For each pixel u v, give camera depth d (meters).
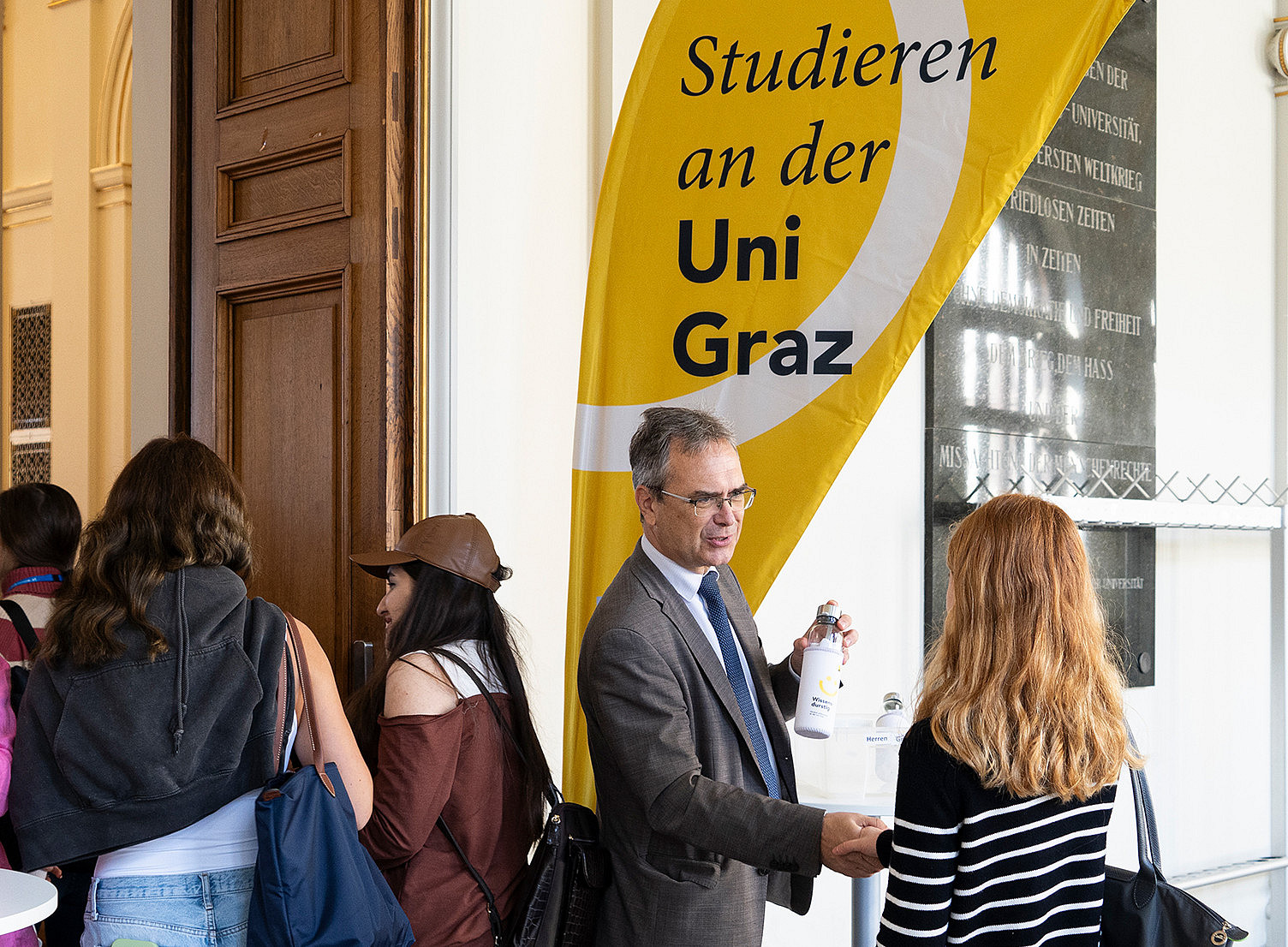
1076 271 4.39
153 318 3.38
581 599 2.57
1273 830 4.98
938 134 2.39
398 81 2.80
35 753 1.50
